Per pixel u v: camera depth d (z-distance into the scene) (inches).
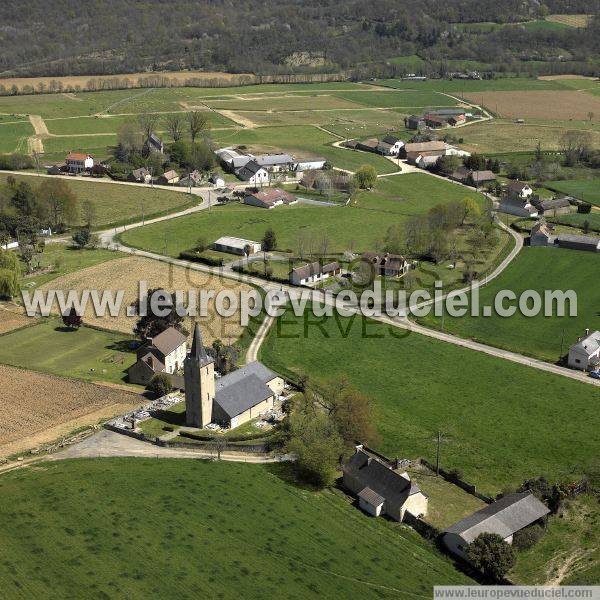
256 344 7190.0
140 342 7180.1
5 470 5196.9
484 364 6840.6
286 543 4505.4
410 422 5930.1
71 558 4303.6
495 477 5236.2
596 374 6594.5
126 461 5329.7
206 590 4097.0
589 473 5255.9
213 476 5167.3
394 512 4795.8
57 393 6284.5
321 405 6058.1
